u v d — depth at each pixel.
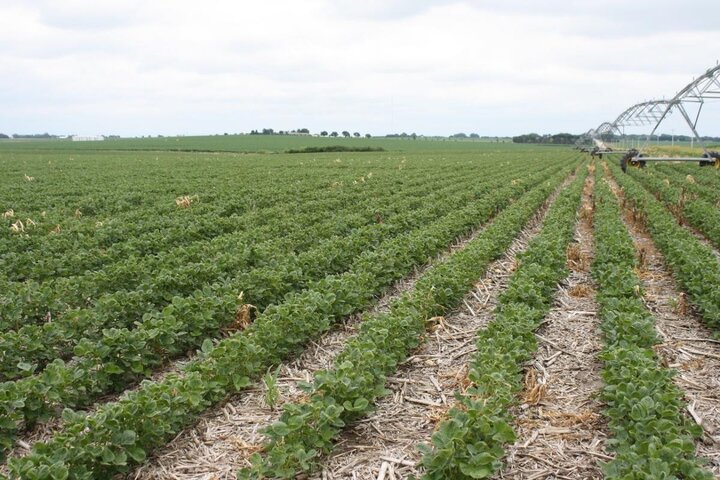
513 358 6.43
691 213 17.52
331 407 5.35
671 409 5.38
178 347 7.66
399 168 42.34
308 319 7.84
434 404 6.38
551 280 9.92
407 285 10.96
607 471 4.66
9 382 5.76
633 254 11.63
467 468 4.60
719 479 4.98
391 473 5.20
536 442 5.64
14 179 30.84
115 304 7.99
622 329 7.27
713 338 8.07
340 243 12.08
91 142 127.31
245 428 5.96
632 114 52.12
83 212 19.30
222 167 43.28
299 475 5.21
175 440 5.76
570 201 19.70
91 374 6.53
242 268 10.73
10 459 4.70
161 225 15.34
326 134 189.88
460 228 15.05
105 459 4.93
